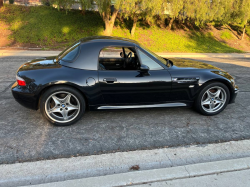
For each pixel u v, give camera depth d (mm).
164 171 2391
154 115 3873
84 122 3514
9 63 8484
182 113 3994
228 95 3818
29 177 2248
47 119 3248
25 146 2775
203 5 16078
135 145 2891
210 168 2475
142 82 3371
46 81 3072
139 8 14477
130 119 3686
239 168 2494
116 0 13398
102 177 2266
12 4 19516
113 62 4191
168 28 20594
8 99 4402
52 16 17906
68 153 2662
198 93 3674
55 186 2117
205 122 3645
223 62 11266
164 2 15102
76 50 3381
